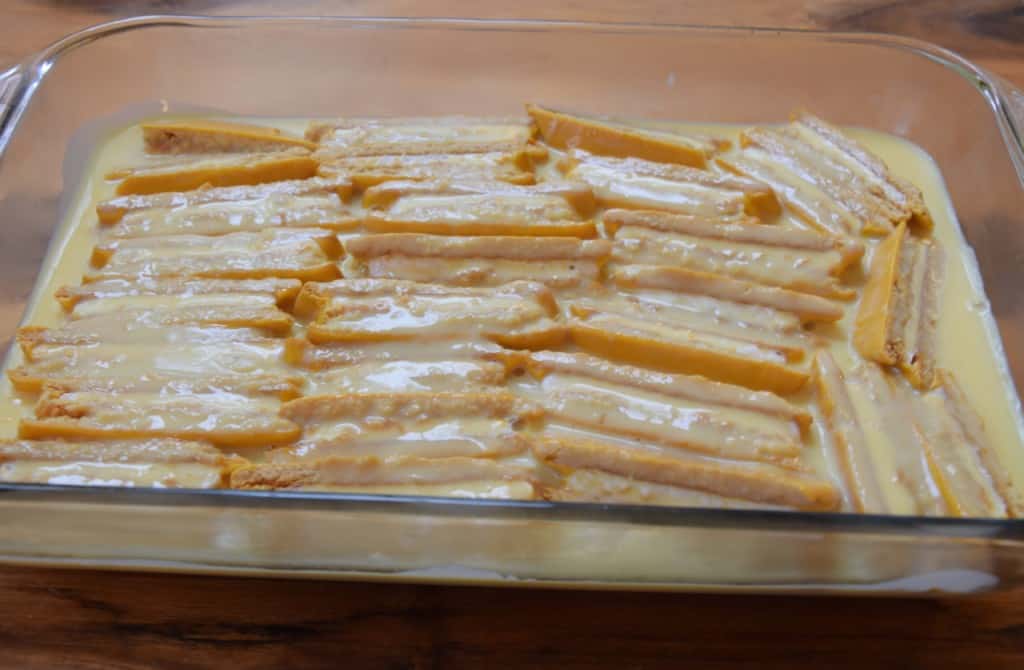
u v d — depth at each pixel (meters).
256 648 0.39
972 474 0.41
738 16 0.58
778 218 0.49
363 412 0.41
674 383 0.41
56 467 0.40
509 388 0.42
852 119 0.53
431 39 0.51
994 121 0.49
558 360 0.42
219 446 0.41
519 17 0.57
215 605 0.40
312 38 0.51
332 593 0.40
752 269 0.45
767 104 0.52
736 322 0.44
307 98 0.53
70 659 0.39
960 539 0.36
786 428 0.41
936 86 0.51
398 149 0.50
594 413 0.41
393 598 0.40
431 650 0.39
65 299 0.44
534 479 0.40
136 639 0.39
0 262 0.46
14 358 0.44
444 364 0.42
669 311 0.44
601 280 0.46
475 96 0.53
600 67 0.52
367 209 0.48
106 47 0.50
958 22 0.57
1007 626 0.40
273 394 0.41
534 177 0.49
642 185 0.48
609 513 0.36
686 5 0.58
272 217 0.47
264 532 0.38
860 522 0.36
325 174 0.49
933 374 0.43
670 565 0.39
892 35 0.50
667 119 0.53
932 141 0.52
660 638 0.39
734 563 0.39
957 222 0.50
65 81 0.50
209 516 0.37
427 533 0.37
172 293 0.44
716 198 0.48
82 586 0.40
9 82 0.48
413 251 0.45
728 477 0.39
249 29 0.51
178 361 0.42
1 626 0.39
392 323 0.43
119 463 0.40
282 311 0.44
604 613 0.40
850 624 0.40
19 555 0.40
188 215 0.47
